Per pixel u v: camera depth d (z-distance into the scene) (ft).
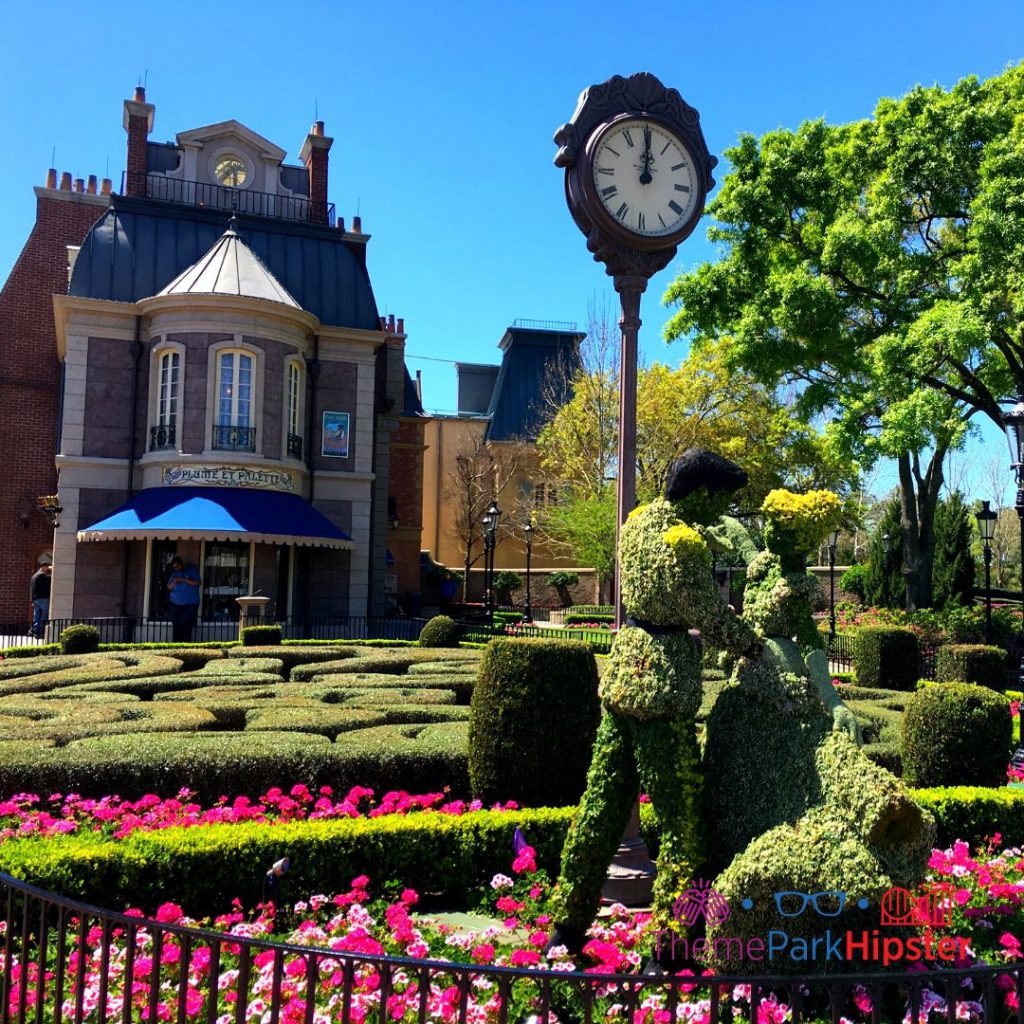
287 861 14.74
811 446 107.76
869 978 8.57
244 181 92.99
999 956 13.29
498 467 141.08
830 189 67.21
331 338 81.51
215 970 8.67
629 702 12.60
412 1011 11.28
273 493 74.69
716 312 70.74
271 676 36.73
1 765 19.58
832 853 11.55
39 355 96.99
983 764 22.45
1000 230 54.49
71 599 72.02
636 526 13.24
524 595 134.62
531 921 15.14
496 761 20.15
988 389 69.05
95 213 102.01
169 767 20.24
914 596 78.02
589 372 107.45
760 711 12.68
